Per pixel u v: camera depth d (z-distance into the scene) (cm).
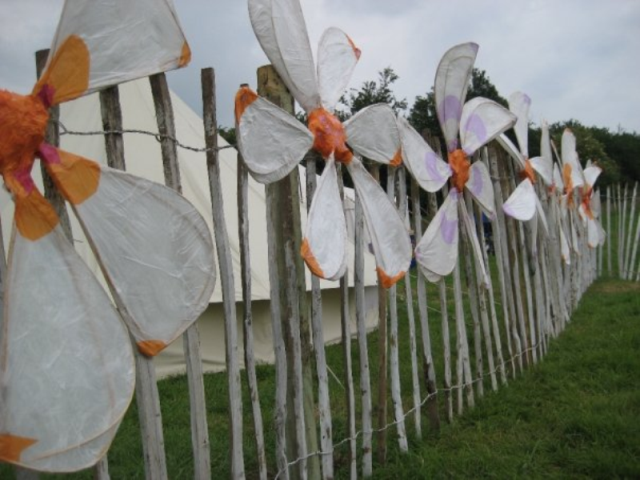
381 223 318
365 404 328
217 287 569
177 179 216
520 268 594
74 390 179
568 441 371
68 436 177
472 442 375
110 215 190
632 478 317
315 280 292
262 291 590
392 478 331
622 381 464
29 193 174
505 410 426
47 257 177
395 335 359
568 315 744
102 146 536
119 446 372
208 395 491
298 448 279
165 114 213
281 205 276
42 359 174
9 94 170
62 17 176
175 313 206
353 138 308
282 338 269
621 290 999
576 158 870
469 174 434
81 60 183
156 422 209
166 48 203
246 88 233
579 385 472
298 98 276
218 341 587
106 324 186
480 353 454
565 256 696
